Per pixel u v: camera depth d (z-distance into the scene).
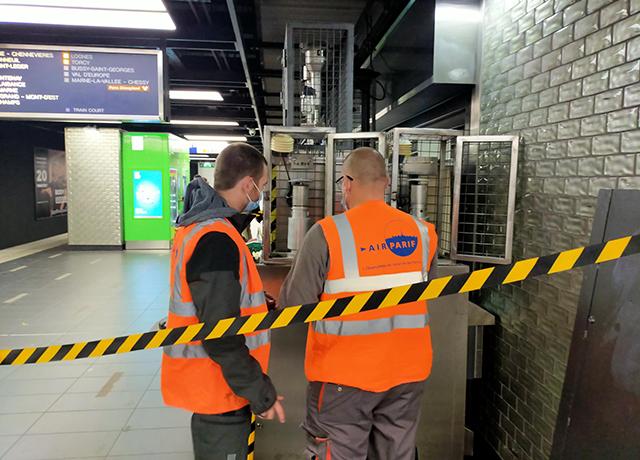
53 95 4.40
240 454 1.43
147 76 4.46
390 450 1.46
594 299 1.73
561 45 2.03
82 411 2.99
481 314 2.58
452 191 2.79
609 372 1.60
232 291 1.27
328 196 2.55
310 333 1.51
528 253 2.32
